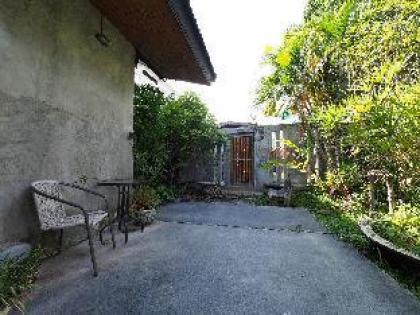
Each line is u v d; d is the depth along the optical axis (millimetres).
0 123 2564
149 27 4727
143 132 7297
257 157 10016
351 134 4559
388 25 4797
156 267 2975
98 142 4395
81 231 3854
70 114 3668
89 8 4117
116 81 5039
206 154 9875
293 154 8719
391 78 4113
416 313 2240
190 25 4195
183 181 9805
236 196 8766
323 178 7945
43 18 3129
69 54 3637
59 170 3438
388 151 3939
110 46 4793
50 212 2994
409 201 5156
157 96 7328
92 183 4207
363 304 2352
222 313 2121
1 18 2561
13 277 2195
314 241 4227
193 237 4242
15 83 2734
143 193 5477
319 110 6016
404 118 3508
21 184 2811
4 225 2598
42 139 3127
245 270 2979
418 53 4445
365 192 6379
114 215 4867
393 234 3717
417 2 4293
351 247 3951
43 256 3045
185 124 8820
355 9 6383
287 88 7891
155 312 2100
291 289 2574
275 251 3682
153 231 4547
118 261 3125
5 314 1894
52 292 2361
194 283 2611
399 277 2963
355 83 5848
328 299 2412
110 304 2195
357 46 5500
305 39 7168
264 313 2146
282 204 7656
